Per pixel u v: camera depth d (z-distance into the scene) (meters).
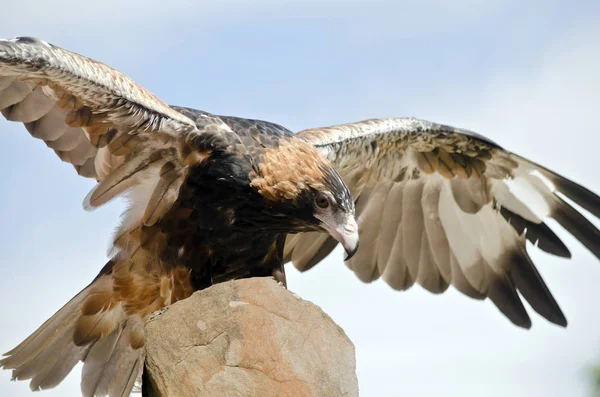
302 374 7.26
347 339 7.55
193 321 7.38
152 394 7.48
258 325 7.28
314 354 7.36
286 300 7.43
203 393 7.23
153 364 7.41
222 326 7.30
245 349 7.25
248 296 7.36
